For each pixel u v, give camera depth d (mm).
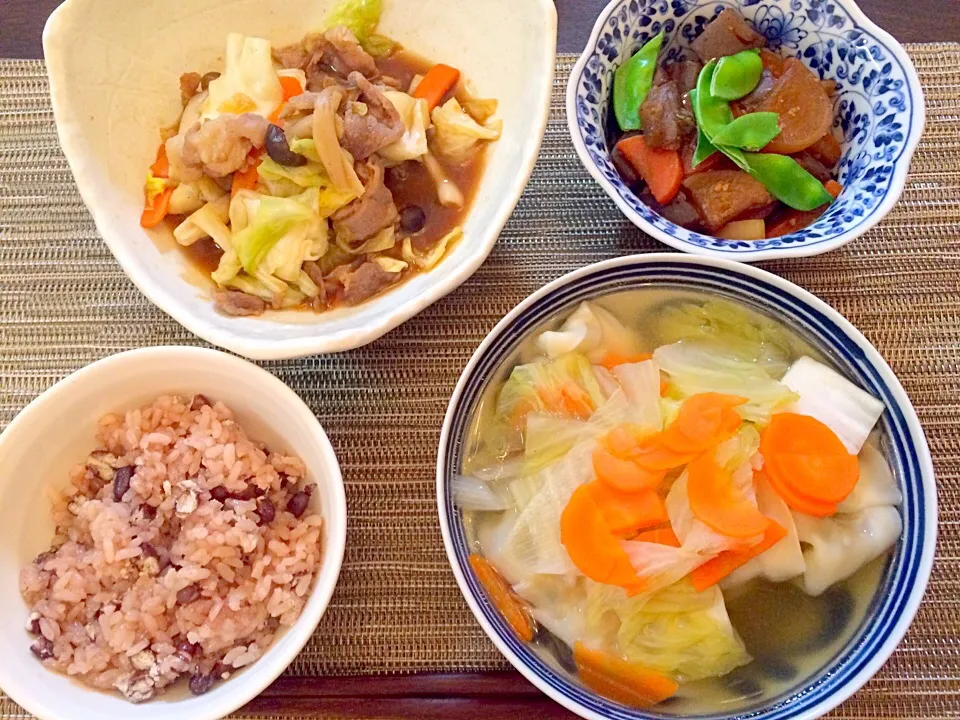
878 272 400
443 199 397
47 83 427
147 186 384
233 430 350
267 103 390
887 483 335
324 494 339
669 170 382
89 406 345
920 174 414
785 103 385
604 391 350
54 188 415
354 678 348
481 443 351
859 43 383
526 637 327
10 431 325
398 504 368
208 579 323
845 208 364
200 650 322
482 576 332
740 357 356
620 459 329
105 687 318
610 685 321
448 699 344
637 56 395
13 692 302
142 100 389
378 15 415
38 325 395
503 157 388
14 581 334
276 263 365
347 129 369
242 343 335
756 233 381
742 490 325
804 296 336
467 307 395
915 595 313
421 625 353
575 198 412
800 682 323
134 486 337
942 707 344
